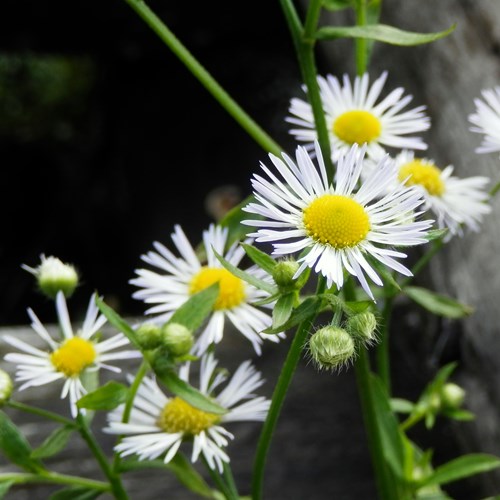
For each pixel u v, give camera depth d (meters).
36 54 0.62
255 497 0.21
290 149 0.55
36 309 0.61
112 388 0.20
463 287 0.27
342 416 0.29
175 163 0.64
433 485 0.24
